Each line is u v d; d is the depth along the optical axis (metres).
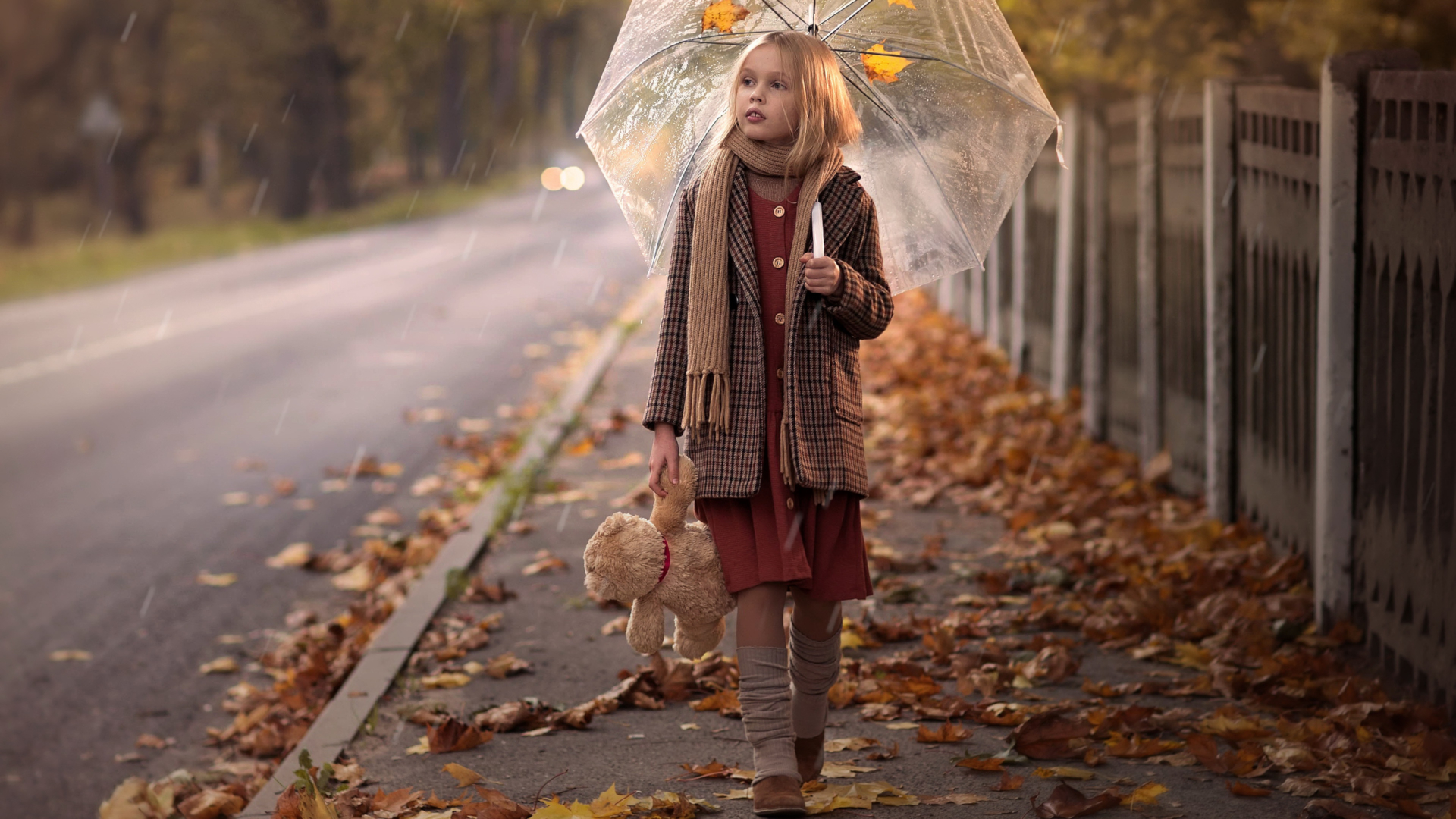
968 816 4.07
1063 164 4.16
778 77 3.88
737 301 3.89
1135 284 9.57
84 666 7.11
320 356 17.95
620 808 4.15
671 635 6.25
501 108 94.19
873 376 13.65
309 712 6.16
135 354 18.62
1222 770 4.39
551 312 22.42
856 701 5.29
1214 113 7.60
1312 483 6.48
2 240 50.75
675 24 4.21
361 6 59.38
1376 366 5.50
